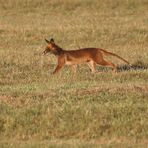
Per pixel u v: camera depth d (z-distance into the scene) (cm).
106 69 4744
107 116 3322
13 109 3441
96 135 3158
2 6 8631
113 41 6247
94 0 8781
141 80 4181
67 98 3591
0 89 3922
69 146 2922
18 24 7325
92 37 6462
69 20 7619
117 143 2984
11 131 3228
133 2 8706
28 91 3791
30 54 5491
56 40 6391
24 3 8712
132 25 6975
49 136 3167
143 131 3172
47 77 4416
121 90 3738
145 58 5178
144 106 3441
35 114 3369
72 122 3266
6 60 5134
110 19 7650
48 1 8800
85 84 3991
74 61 4516
